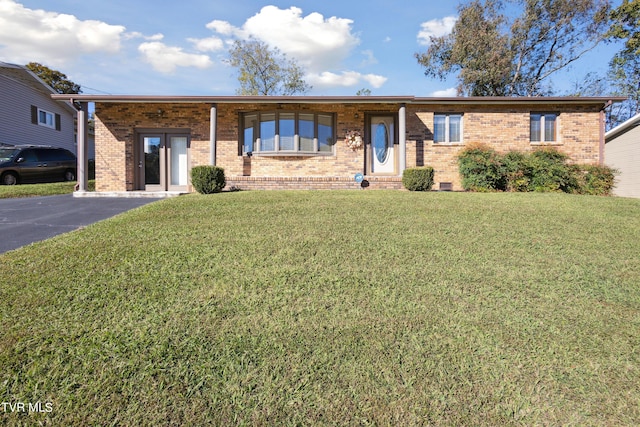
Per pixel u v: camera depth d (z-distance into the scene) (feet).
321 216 21.79
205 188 32.89
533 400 7.47
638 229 19.88
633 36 70.33
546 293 12.07
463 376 8.11
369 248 16.02
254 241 16.71
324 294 11.70
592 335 9.67
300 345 9.05
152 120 40.86
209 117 41.32
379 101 38.45
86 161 37.47
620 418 7.05
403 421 6.96
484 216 22.31
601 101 41.52
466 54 73.36
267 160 41.75
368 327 9.88
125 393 7.45
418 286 12.41
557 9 69.72
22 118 58.18
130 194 34.91
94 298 11.05
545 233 18.86
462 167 37.68
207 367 8.21
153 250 15.26
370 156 42.96
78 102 37.14
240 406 7.22
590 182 36.76
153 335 9.26
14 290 11.46
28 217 23.71
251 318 10.18
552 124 43.37
